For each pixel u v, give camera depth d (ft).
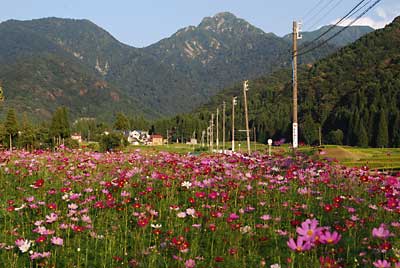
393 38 481.05
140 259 18.83
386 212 23.21
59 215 23.45
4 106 623.77
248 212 25.30
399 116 250.98
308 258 17.37
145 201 27.99
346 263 17.03
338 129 285.64
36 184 26.86
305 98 422.00
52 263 18.24
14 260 18.45
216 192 25.44
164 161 39.09
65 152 47.47
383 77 363.97
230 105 510.17
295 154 40.37
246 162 37.45
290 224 22.59
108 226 23.59
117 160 41.81
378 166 79.10
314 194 28.45
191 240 21.02
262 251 19.93
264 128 360.07
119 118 401.49
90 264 18.78
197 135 419.33
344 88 385.50
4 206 26.58
